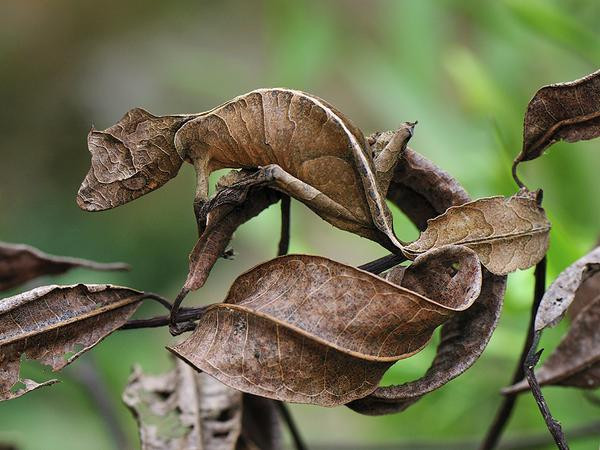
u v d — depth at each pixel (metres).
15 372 0.33
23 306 0.33
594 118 0.33
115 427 0.43
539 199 0.33
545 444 0.41
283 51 0.69
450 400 0.47
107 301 0.33
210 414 0.37
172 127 0.33
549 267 0.41
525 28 0.50
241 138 0.32
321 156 0.32
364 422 0.77
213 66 0.97
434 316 0.31
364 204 0.32
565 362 0.35
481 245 0.33
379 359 0.32
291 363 0.32
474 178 0.46
